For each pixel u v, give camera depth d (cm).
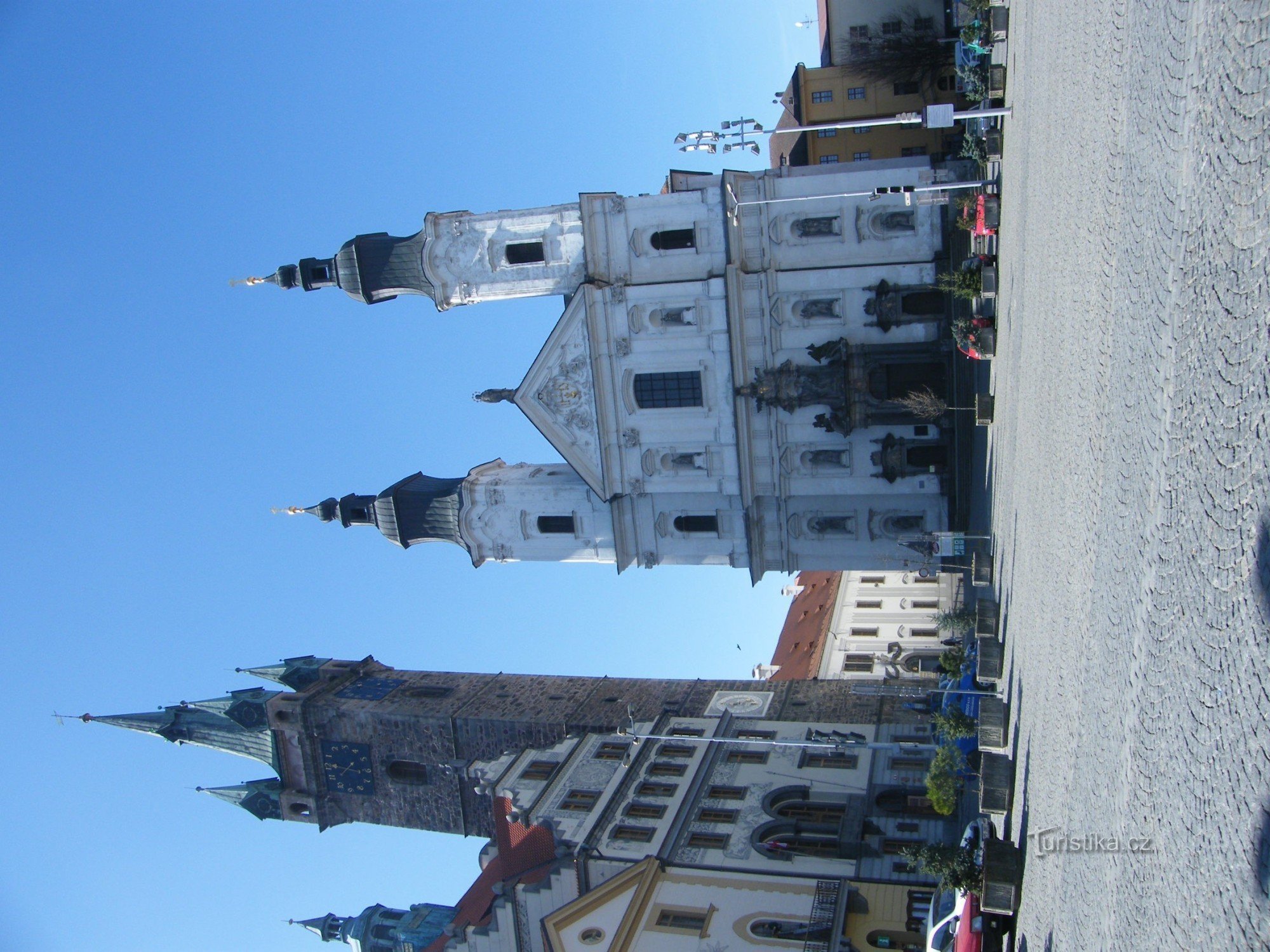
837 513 4881
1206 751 984
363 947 5688
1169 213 1179
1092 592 1545
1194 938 983
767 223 4597
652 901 3956
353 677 6325
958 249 4341
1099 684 1458
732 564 5034
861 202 4497
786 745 3875
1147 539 1234
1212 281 1018
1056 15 2086
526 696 5828
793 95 5503
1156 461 1212
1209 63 1035
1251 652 888
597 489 5038
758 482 4859
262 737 6122
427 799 5784
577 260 4834
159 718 6381
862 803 4291
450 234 4969
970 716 3403
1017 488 2656
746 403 4738
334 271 5166
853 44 5400
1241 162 940
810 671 7044
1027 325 2481
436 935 5491
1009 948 2175
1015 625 2558
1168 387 1163
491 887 5003
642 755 4928
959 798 4009
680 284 4684
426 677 6272
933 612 7369
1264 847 838
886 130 5362
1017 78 3069
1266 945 827
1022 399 2569
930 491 4691
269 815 6184
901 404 4494
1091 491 1597
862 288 4541
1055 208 2038
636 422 4909
